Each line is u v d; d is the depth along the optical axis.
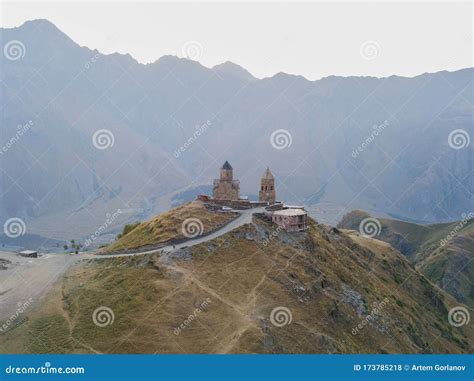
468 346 197.25
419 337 162.25
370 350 133.12
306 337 115.81
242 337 101.69
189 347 100.38
